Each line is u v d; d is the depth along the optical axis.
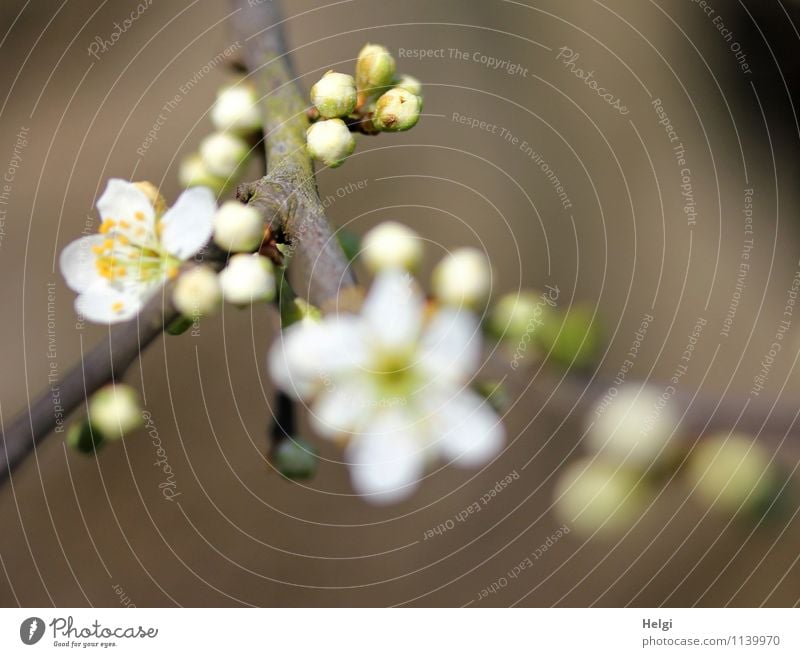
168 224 0.21
